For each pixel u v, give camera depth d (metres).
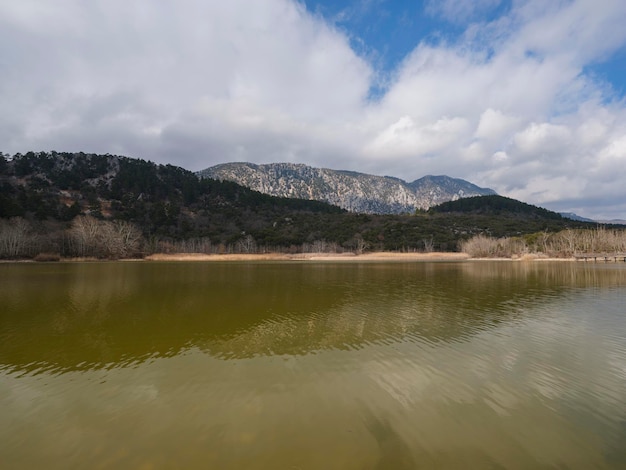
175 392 11.18
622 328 19.02
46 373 12.86
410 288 36.22
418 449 8.09
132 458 7.80
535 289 35.16
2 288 35.12
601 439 8.50
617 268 66.62
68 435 8.73
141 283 40.12
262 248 133.75
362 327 19.42
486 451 8.02
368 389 11.35
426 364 13.59
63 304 26.47
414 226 168.88
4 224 84.62
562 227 166.88
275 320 21.17
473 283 40.53
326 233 155.25
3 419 9.54
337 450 8.06
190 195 188.25
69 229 100.56
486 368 13.18
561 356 14.48
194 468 7.45
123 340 17.03
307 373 12.73
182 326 19.75
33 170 173.00
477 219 194.62
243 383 11.88
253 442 8.38
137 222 138.25
